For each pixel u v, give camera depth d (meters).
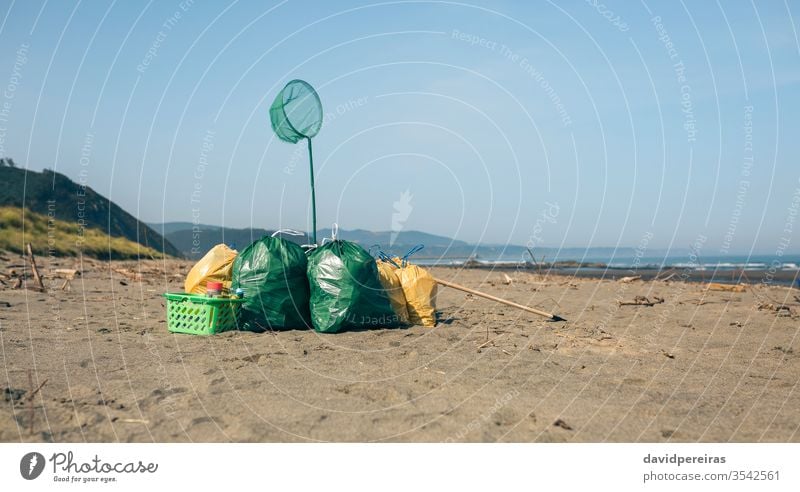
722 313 8.77
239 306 6.61
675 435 3.70
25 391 4.22
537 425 3.81
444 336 6.51
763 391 4.64
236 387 4.39
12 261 15.72
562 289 12.75
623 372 5.14
